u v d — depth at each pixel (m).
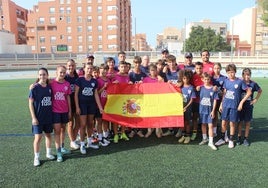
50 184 5.04
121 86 7.54
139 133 8.01
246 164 5.86
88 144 6.99
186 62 8.46
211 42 71.25
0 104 13.23
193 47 72.00
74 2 77.38
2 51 59.12
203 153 6.56
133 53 46.69
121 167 5.76
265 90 17.23
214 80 7.62
